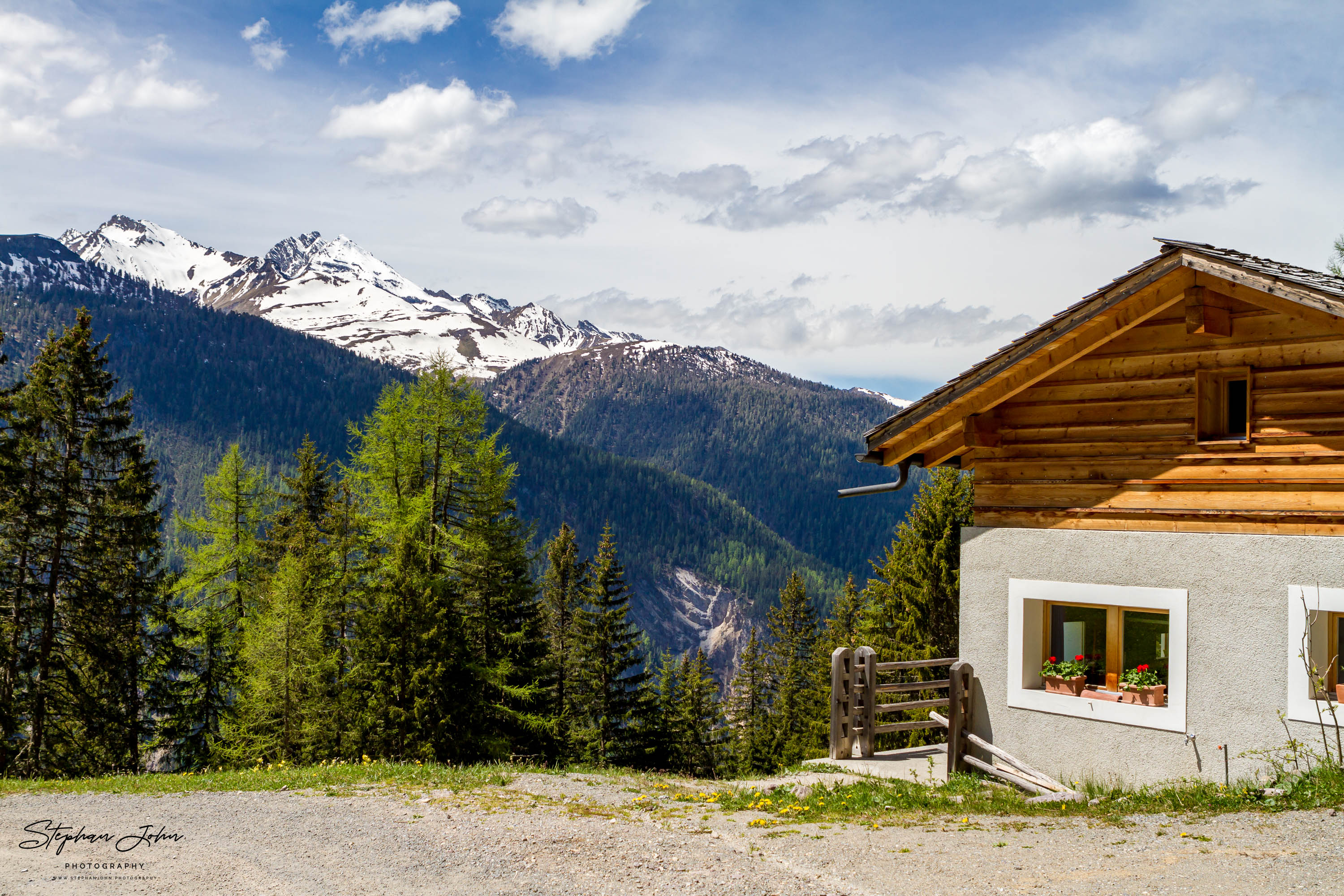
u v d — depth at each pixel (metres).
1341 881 5.52
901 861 6.82
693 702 59.56
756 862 6.99
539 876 6.77
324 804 10.13
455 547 34.66
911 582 28.50
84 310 31.39
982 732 10.79
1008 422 10.91
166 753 38.84
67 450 30.11
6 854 7.86
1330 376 8.59
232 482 39.19
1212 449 9.28
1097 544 10.01
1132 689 9.70
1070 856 6.66
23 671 28.56
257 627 34.53
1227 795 7.96
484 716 32.78
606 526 47.59
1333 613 8.60
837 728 11.97
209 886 6.70
